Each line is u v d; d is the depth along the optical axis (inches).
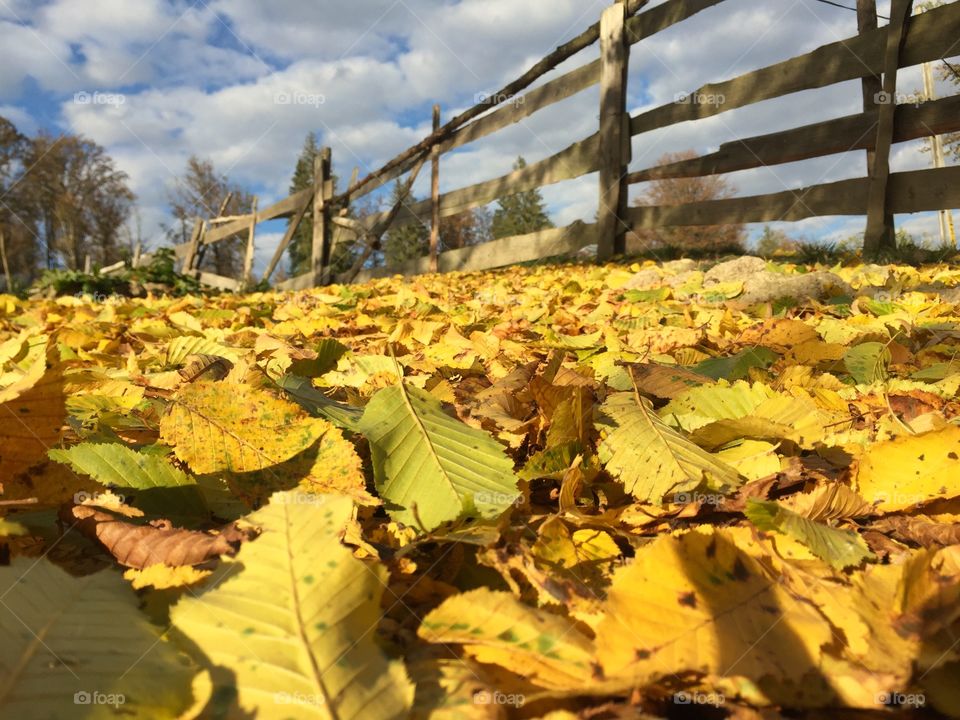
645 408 24.0
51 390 16.8
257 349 49.9
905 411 28.5
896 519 19.0
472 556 16.3
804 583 13.6
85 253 860.6
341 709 10.1
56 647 10.9
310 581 12.3
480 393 30.1
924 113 111.7
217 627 11.5
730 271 92.3
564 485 19.0
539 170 185.9
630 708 10.6
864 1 139.1
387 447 19.3
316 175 288.0
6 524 16.0
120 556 15.6
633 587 12.1
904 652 11.7
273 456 19.2
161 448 24.0
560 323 69.2
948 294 68.6
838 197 123.9
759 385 27.5
